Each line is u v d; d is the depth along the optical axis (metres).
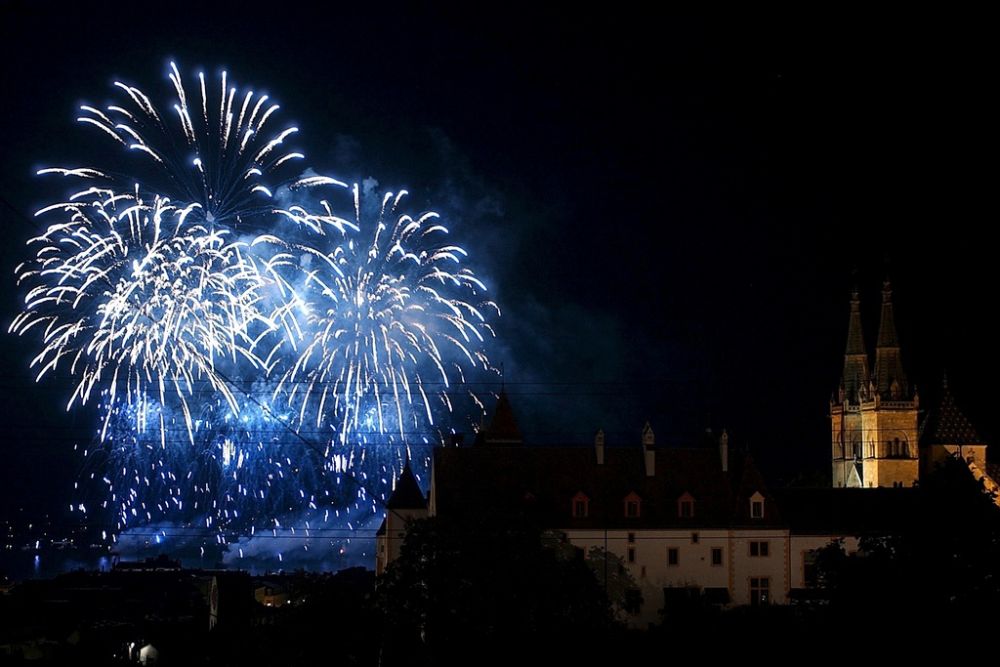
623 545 137.00
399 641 101.31
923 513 99.69
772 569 137.50
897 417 197.75
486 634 100.94
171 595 187.00
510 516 106.25
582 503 138.00
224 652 112.00
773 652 100.44
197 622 148.00
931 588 96.44
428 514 146.00
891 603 95.75
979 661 91.88
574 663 100.06
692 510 138.50
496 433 155.00
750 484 139.75
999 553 97.62
